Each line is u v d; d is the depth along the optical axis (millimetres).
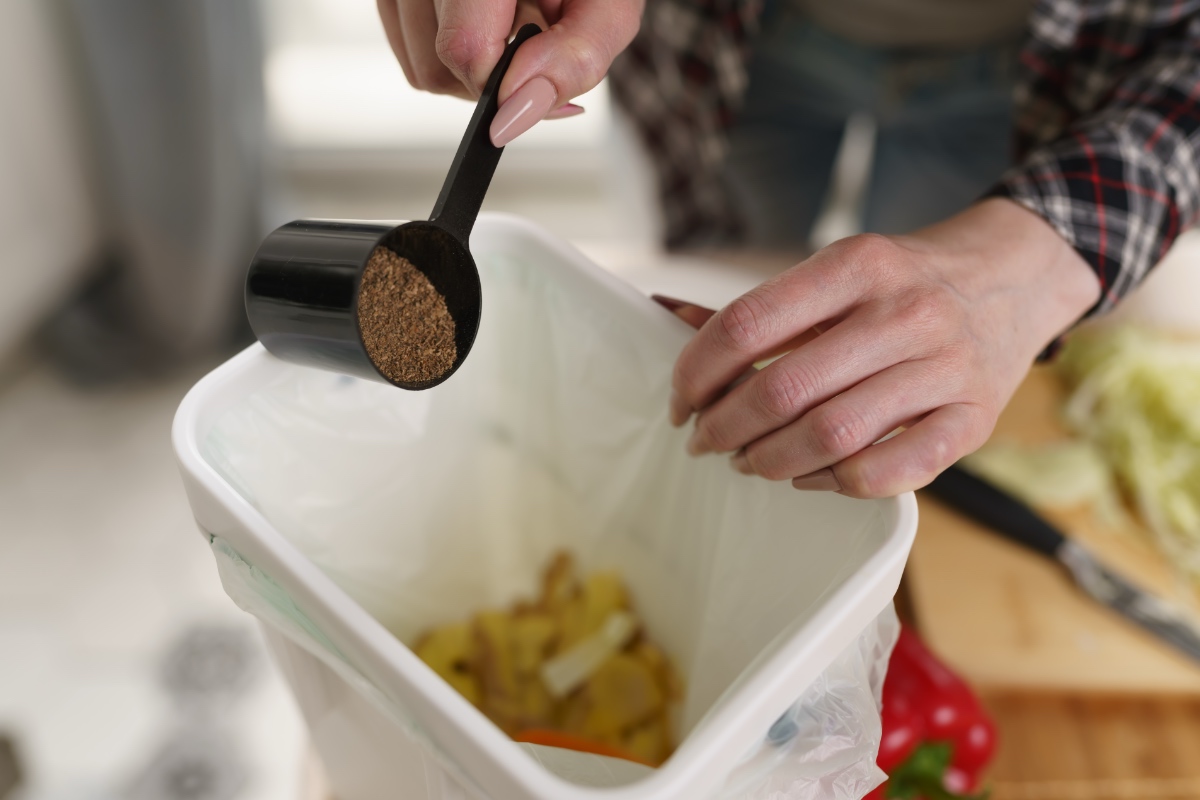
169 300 1271
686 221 998
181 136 1135
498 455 514
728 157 987
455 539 520
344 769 454
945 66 836
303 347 398
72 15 1137
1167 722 590
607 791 327
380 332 396
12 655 1002
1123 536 654
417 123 1556
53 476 1183
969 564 631
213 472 382
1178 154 511
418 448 484
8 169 1160
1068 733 586
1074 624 606
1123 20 557
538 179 1568
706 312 457
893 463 390
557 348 477
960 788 565
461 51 413
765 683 345
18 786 904
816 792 381
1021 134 635
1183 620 605
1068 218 489
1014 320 454
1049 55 589
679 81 833
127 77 1096
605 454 493
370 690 358
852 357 400
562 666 515
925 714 546
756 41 902
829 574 415
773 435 404
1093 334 764
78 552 1100
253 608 379
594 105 1512
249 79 1187
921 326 408
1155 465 677
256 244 1302
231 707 967
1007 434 711
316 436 449
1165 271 799
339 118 1556
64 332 1310
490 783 339
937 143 915
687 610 502
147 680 987
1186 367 722
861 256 413
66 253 1280
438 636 514
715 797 358
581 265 454
